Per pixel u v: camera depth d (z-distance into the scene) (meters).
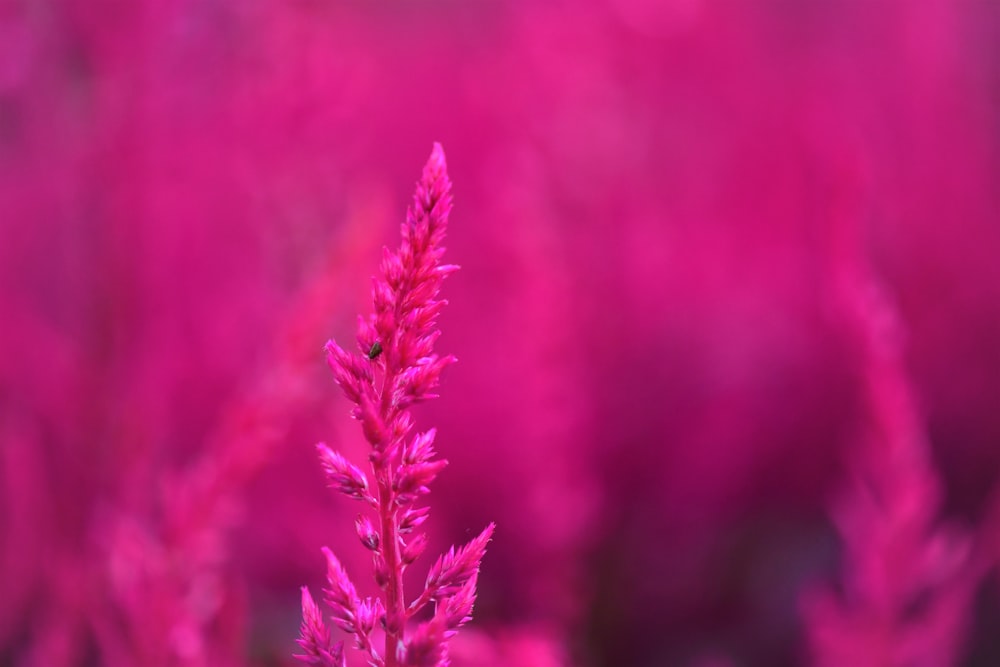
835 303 0.85
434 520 1.15
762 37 2.29
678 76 2.06
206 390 1.38
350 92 1.30
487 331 1.29
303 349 0.78
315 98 1.25
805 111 1.95
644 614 1.53
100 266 1.26
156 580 0.76
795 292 1.74
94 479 1.18
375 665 0.48
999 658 1.44
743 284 1.78
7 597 1.12
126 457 1.17
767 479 1.69
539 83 1.80
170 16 1.32
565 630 1.14
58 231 1.48
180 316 1.39
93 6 1.30
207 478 0.77
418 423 1.26
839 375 1.64
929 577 0.85
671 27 2.06
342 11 2.16
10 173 1.59
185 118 1.38
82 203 1.30
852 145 1.63
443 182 0.46
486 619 1.13
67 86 1.36
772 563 1.60
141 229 1.29
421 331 0.47
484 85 1.84
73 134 1.36
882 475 0.82
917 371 1.71
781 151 1.93
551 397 1.18
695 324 1.71
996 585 1.50
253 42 1.30
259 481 1.16
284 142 1.21
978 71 2.29
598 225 1.71
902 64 2.05
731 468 1.65
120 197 1.29
